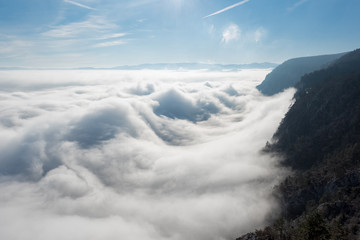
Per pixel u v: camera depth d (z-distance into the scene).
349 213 71.69
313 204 96.00
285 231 66.81
